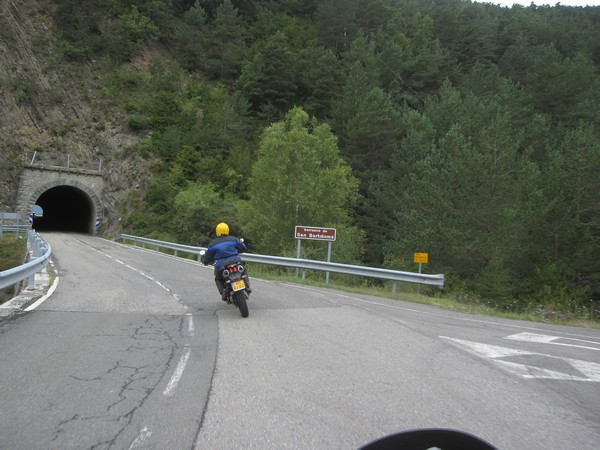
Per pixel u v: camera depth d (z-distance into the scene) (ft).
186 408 14.32
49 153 161.79
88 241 122.93
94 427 12.81
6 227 135.13
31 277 37.22
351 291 51.47
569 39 245.45
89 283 42.73
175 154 164.55
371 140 154.30
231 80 223.51
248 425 13.16
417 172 131.54
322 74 192.54
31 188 152.76
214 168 162.20
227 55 221.46
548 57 180.04
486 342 26.86
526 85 184.14
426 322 32.81
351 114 163.43
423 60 209.26
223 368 18.62
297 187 116.16
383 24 253.24
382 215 136.15
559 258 98.94
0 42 169.68
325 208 118.62
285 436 12.50
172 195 150.41
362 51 200.44
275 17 251.19
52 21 191.93
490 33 246.47
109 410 14.03
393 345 24.09
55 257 69.10
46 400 14.73
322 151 125.29
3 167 150.20
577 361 23.29
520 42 231.71
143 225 140.87
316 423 13.43
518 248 92.17
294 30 235.81
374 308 37.88
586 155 103.60
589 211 107.96
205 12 241.55
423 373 19.21
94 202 161.58
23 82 167.94
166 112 180.96
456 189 103.71
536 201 98.12
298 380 17.43
